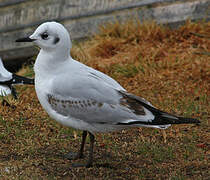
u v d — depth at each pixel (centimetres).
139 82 1443
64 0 1997
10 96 1309
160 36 1706
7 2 2106
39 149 997
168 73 1471
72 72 877
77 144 1035
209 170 892
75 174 873
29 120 1162
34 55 1773
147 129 1114
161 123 848
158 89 1379
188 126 1120
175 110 1213
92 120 866
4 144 1016
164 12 1806
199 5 1770
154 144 1027
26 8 2061
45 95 880
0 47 2048
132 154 980
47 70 880
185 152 977
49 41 869
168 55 1580
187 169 900
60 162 930
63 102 866
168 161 940
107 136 1077
